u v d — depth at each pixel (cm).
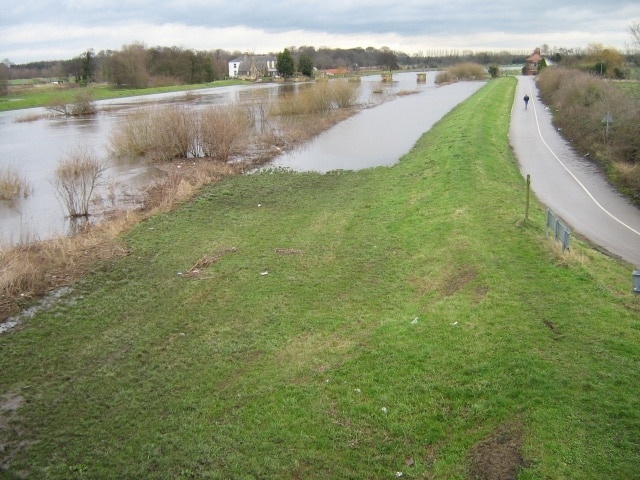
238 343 1223
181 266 1683
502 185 2381
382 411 945
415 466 827
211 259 1711
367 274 1577
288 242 1875
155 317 1363
